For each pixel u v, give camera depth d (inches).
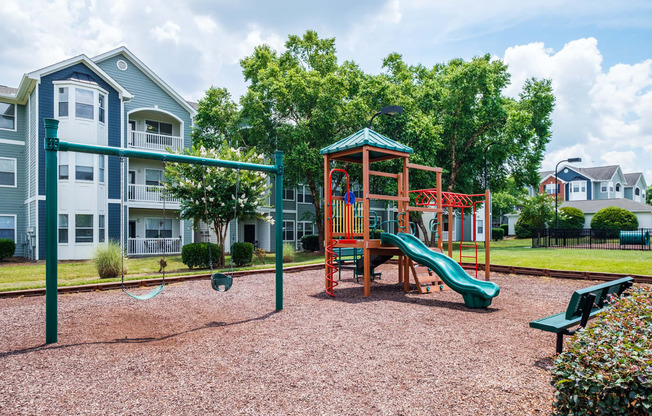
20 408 133.9
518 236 1637.6
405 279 377.7
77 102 768.9
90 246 772.6
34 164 770.8
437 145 938.1
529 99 1272.1
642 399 88.8
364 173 350.3
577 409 98.1
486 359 178.7
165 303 314.3
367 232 347.6
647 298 176.6
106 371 167.5
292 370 167.2
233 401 138.3
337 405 134.3
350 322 250.4
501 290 372.8
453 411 129.2
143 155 240.1
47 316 209.0
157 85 917.2
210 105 914.1
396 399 138.5
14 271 552.7
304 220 1162.6
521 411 128.3
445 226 1625.2
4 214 829.2
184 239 935.7
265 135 904.9
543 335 218.5
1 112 832.9
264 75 879.1
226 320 258.2
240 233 1069.8
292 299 331.9
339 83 870.4
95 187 780.6
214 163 265.1
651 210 1556.3
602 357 101.1
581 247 976.3
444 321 252.4
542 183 2346.2
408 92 1064.8
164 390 147.9
